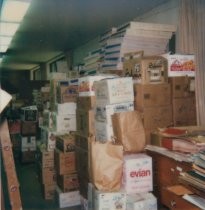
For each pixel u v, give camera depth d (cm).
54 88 450
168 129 295
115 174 274
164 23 430
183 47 357
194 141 250
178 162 257
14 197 228
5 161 227
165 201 258
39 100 695
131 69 326
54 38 698
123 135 286
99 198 266
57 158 377
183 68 328
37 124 615
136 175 277
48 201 388
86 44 770
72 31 617
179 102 324
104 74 350
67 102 421
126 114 290
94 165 274
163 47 400
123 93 300
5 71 1578
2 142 227
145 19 486
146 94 308
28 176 516
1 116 228
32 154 612
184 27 355
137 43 388
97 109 317
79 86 361
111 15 491
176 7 398
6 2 356
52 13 471
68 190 367
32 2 409
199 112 338
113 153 276
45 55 1027
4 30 524
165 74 319
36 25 556
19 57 1065
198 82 338
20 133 631
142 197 274
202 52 342
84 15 490
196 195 221
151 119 310
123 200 271
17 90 936
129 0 411
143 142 294
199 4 344
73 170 370
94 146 276
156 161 293
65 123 421
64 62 886
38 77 1446
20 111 693
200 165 224
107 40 421
